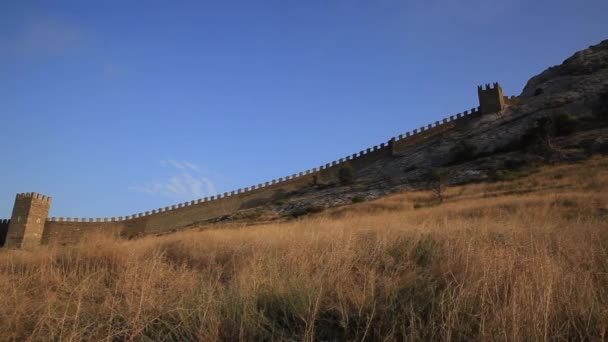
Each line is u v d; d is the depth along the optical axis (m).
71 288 6.89
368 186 67.81
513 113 77.56
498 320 4.78
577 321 5.02
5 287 6.84
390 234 10.52
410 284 6.25
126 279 7.08
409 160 78.19
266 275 6.91
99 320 5.47
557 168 48.47
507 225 12.12
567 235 9.51
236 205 88.25
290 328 5.33
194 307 5.70
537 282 5.43
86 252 9.87
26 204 82.62
